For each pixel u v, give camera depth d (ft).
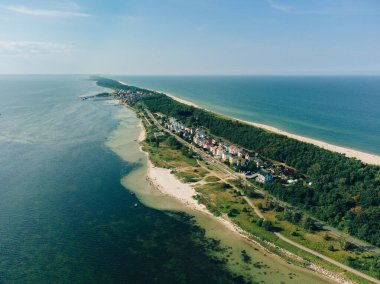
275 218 466.29
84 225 443.73
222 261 374.02
